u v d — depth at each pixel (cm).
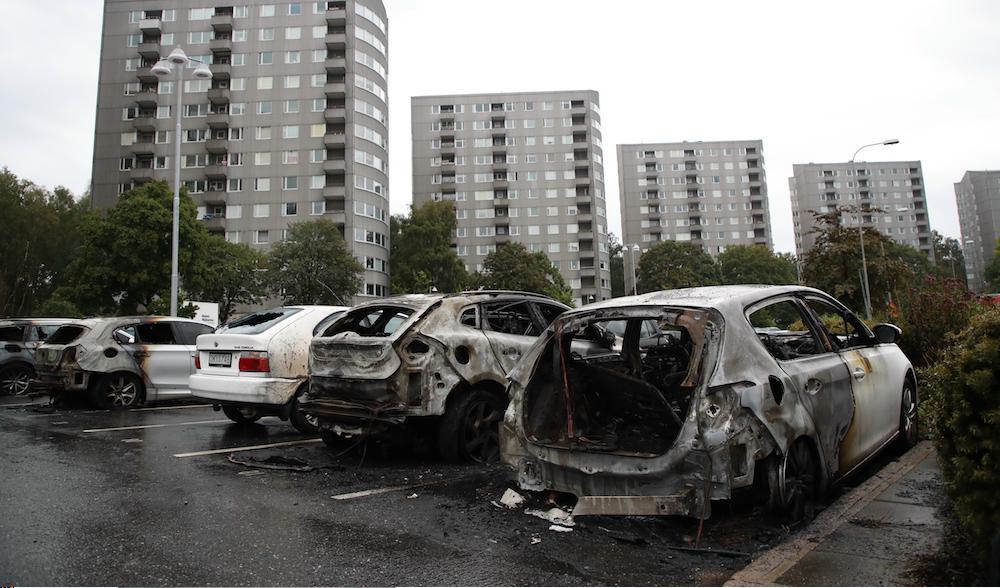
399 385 542
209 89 6075
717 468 334
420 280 5744
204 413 966
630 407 434
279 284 4922
